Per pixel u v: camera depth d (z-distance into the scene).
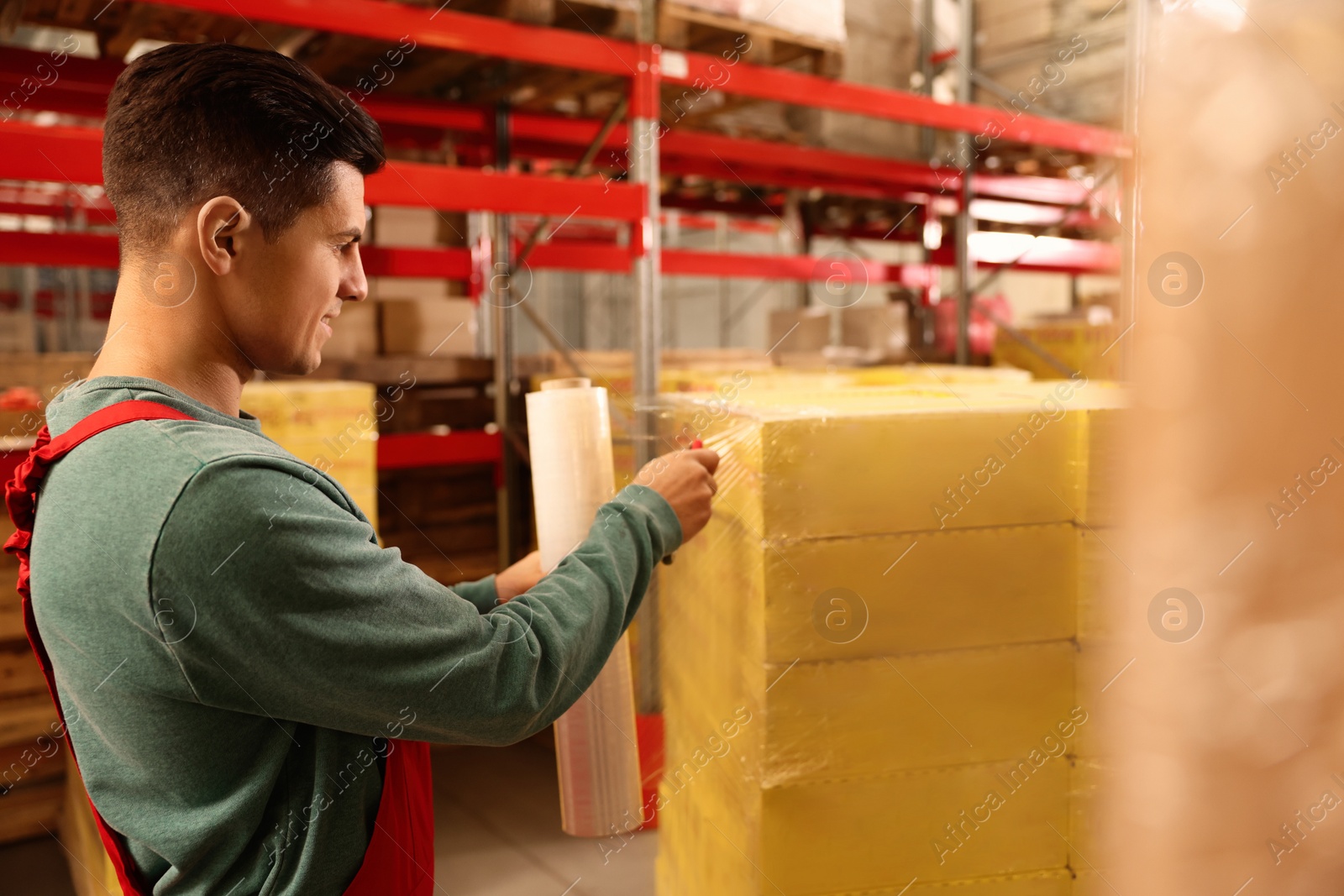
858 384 3.37
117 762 0.89
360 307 4.20
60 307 9.36
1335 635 0.22
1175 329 0.24
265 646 0.81
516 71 3.83
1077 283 9.10
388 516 4.01
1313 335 0.22
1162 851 0.25
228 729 0.86
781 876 1.50
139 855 0.94
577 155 4.95
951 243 6.87
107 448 0.84
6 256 3.03
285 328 0.97
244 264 0.93
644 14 3.18
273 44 3.52
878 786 1.53
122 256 0.95
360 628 0.83
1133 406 0.25
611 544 1.06
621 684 1.30
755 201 6.95
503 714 0.90
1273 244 0.22
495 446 4.12
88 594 0.81
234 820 0.87
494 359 4.36
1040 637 1.58
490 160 4.43
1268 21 0.23
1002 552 1.56
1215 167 0.23
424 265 3.91
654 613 2.01
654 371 3.27
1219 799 0.24
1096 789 0.27
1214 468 0.23
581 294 14.82
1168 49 0.25
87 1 3.05
